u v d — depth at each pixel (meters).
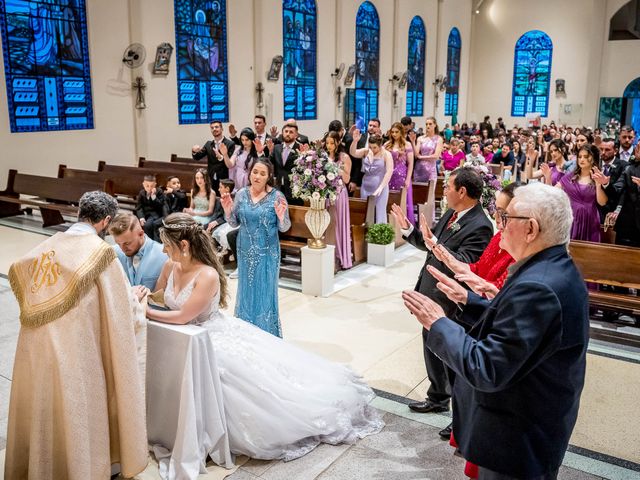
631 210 6.12
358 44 20.20
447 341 2.10
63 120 12.15
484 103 28.17
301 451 3.42
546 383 2.04
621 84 25.52
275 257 4.88
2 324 5.42
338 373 3.90
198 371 3.16
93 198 2.98
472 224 3.54
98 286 2.78
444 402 3.88
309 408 3.48
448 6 25.31
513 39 27.25
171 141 14.23
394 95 22.41
